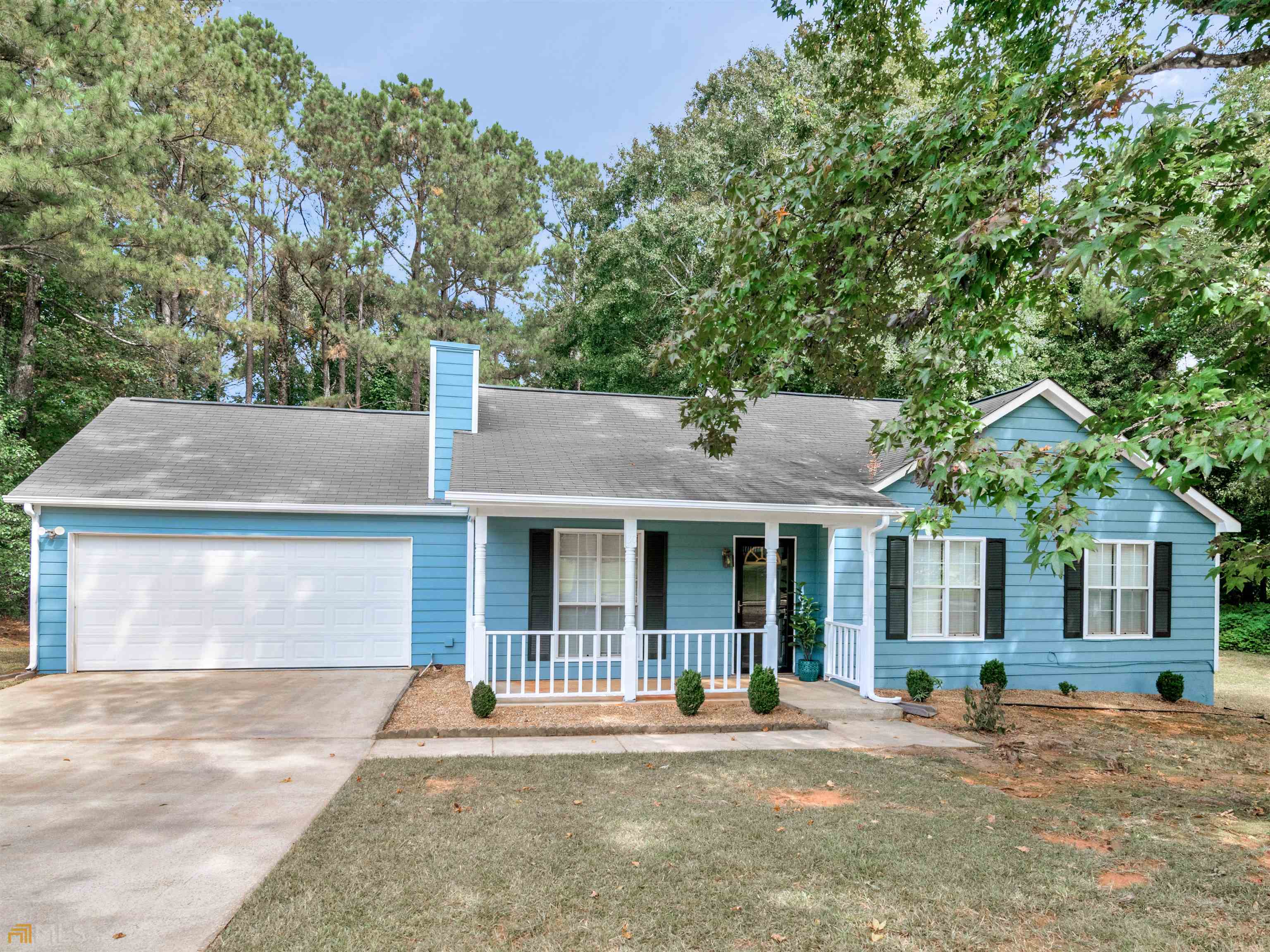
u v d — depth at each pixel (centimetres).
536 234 3058
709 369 807
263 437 1426
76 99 1395
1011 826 578
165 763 709
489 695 891
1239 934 418
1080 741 876
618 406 1455
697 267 2367
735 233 786
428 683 1121
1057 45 845
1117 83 645
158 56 1574
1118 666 1252
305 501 1213
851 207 738
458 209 2964
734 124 2448
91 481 1179
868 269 768
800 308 752
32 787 636
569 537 1177
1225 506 2097
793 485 1102
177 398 2281
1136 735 947
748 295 754
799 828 558
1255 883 483
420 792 632
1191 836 571
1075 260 503
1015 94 661
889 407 1597
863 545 1097
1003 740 862
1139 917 435
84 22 1455
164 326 1928
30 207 1426
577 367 2880
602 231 3219
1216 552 679
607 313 2508
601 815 580
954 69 1035
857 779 688
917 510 1127
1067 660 1233
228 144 2338
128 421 1400
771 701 931
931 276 752
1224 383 650
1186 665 1279
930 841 540
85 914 415
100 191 1488
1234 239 683
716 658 1209
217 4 2948
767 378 739
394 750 767
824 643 1178
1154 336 2098
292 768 697
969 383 662
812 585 1234
